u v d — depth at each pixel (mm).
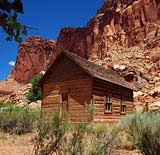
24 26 1477
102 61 78188
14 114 15828
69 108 20266
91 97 19047
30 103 43312
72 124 5902
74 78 20484
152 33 92562
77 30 143500
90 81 19359
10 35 1467
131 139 10367
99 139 6496
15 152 9297
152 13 102062
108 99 21125
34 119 14836
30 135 13398
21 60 162000
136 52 84625
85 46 132500
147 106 36156
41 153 5355
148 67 62938
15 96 66000
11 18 1449
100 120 19531
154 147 7898
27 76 156875
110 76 23453
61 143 5633
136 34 101188
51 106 21719
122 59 75875
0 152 9266
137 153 9273
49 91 22250
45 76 22625
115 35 109875
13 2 1439
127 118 10820
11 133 14477
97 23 130250
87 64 22344
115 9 119812
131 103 25531
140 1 107562
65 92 20859
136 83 50875
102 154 6336
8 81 160500
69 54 21359
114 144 7238
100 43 116688
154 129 8578
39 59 162000
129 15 109188
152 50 79938
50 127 5438
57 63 21969
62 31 149250
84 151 5730
